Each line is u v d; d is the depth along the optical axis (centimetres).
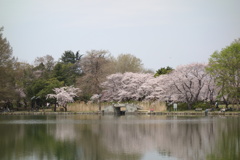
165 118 7262
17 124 6128
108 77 10950
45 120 7088
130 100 11138
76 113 9794
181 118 7156
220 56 8269
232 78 7938
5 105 10781
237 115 7769
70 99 10138
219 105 10050
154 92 9956
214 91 9450
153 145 3722
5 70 9012
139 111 9419
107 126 5625
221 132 4641
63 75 12219
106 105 10169
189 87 9112
